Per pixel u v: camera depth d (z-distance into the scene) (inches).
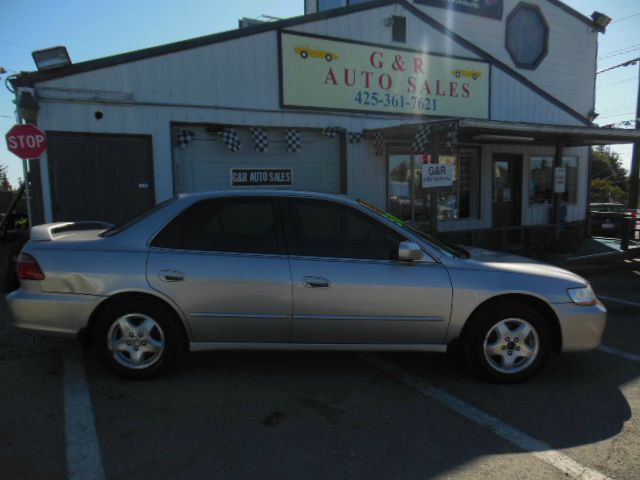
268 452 123.7
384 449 125.7
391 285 161.2
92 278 158.6
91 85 314.0
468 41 468.1
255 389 160.9
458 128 322.7
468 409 148.5
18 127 282.8
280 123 377.4
